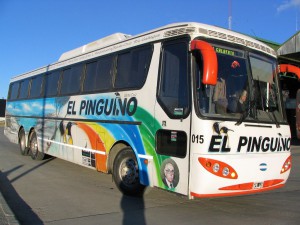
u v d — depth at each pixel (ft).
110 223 19.03
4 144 63.87
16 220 17.93
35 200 23.88
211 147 18.51
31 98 43.37
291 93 59.47
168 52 21.38
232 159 19.15
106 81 27.37
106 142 26.40
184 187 19.15
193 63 19.35
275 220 19.75
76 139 30.96
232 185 19.12
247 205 23.08
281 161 21.66
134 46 24.64
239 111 20.04
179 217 20.15
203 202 23.59
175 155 19.92
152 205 22.68
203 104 19.02
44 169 36.09
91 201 23.61
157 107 21.54
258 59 22.13
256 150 20.31
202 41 18.47
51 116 36.83
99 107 27.68
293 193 27.17
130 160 24.44
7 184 28.78
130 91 24.21
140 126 22.89
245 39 21.81
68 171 35.09
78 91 31.42
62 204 22.89
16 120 48.70
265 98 21.89
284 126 22.21
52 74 38.14
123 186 24.86
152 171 21.66
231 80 20.36
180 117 19.70
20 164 39.22
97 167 27.50
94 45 31.01
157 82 21.81
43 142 38.91
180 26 20.75
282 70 24.12
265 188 20.72
